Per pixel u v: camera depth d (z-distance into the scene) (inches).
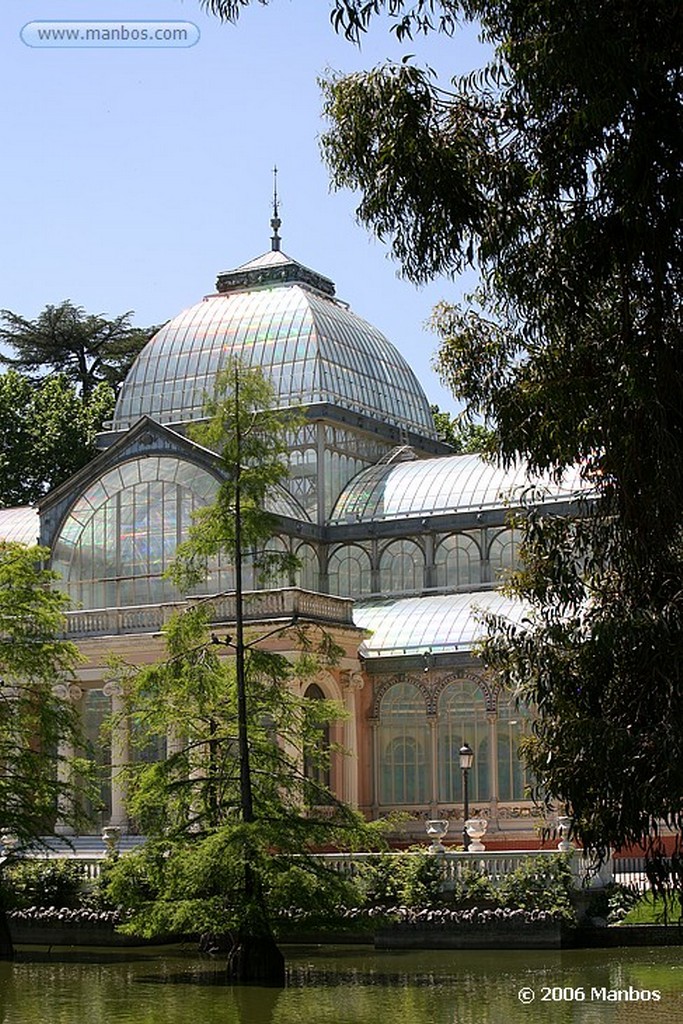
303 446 2854.3
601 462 967.6
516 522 1082.1
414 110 959.0
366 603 2726.4
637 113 883.4
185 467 2559.1
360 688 2490.2
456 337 1080.2
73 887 1999.3
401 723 2504.9
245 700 1611.7
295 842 1569.9
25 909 1955.0
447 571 2736.2
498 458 1086.4
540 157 949.8
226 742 1638.8
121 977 1599.4
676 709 955.3
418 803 2474.2
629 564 999.0
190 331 3053.6
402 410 3157.0
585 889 1838.1
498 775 2420.0
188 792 1606.8
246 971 1537.9
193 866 1499.8
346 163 989.8
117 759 2454.5
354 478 2920.8
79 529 2642.7
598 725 967.6
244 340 2984.7
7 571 1905.8
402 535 2765.7
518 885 1825.8
